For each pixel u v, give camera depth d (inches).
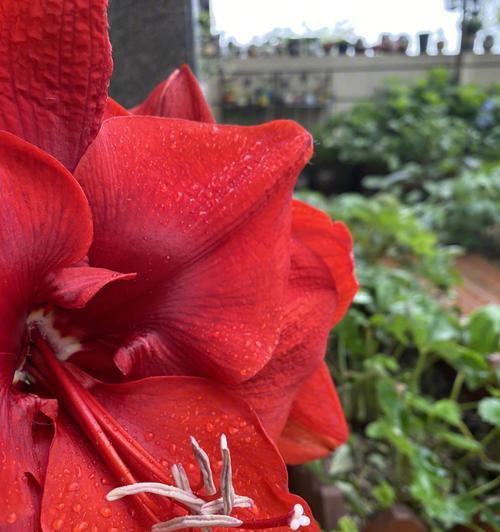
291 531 16.4
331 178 188.9
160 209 17.2
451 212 137.9
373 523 49.6
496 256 129.5
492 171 142.0
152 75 32.3
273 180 17.5
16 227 14.3
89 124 15.9
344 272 22.4
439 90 215.0
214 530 16.0
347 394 62.3
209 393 17.6
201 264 17.7
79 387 17.0
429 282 90.8
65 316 17.9
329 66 228.7
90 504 15.2
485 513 49.6
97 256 17.0
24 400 15.7
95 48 15.3
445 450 59.6
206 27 92.7
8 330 15.6
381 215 88.0
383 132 195.2
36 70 15.1
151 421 17.2
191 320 17.9
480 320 61.6
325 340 20.9
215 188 17.4
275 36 226.7
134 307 18.1
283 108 221.9
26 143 13.6
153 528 14.4
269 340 17.7
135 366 18.1
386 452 58.5
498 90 218.5
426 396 64.3
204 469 14.7
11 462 14.4
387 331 67.6
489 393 60.9
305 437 23.2
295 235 22.1
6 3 14.3
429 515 50.6
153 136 17.2
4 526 13.8
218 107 190.5
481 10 233.0
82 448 16.2
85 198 14.7
